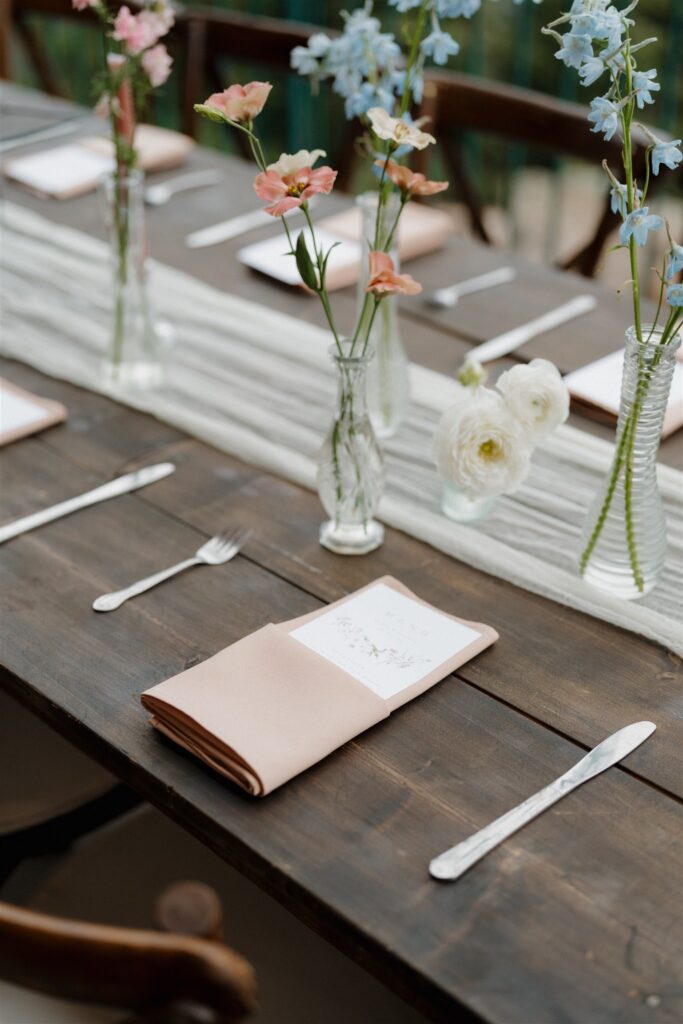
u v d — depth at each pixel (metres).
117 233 1.50
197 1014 0.62
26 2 2.81
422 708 1.06
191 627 1.16
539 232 3.83
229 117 1.08
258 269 1.86
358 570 1.25
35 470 1.41
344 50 1.38
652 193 1.99
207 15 2.51
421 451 1.46
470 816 0.94
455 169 2.27
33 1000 0.92
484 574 1.25
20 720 1.50
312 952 1.17
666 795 0.96
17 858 1.41
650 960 0.82
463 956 0.82
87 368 1.63
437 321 1.73
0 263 1.90
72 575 1.23
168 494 1.38
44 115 2.45
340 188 2.46
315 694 1.04
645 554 1.18
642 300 1.80
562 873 0.89
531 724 1.04
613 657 1.12
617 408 1.48
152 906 1.25
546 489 1.39
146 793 1.01
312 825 0.93
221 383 1.60
